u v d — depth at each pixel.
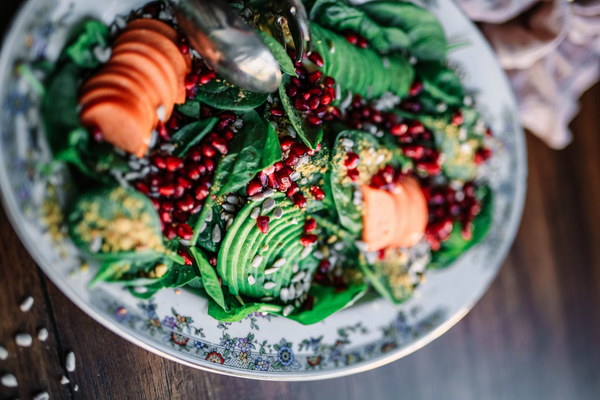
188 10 0.53
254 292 0.60
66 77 0.52
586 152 0.82
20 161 0.51
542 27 0.70
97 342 0.59
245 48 0.54
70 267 0.52
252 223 0.58
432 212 0.68
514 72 0.74
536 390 0.81
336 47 0.60
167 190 0.55
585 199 0.82
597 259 0.84
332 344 0.63
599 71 0.78
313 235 0.61
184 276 0.57
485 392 0.78
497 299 0.79
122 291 0.54
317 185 0.61
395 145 0.65
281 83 0.57
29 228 0.51
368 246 0.63
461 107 0.67
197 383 0.63
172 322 0.56
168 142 0.56
